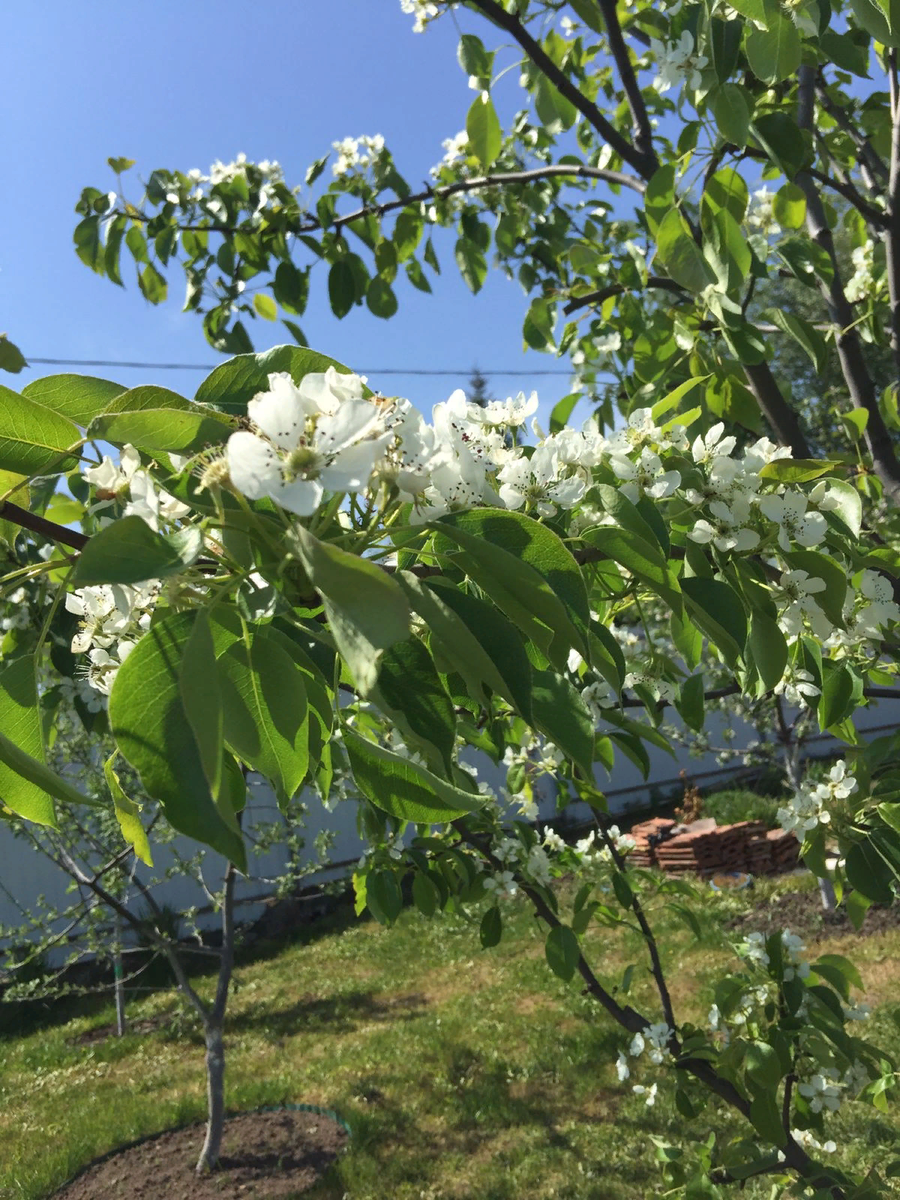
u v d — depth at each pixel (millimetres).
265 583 935
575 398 2320
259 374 1097
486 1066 6684
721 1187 2842
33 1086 7523
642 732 2139
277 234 4312
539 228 4793
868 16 2232
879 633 2029
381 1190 5379
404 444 984
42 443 983
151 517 918
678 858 10789
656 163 3400
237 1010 8719
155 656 811
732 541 1461
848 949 7664
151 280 4414
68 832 6469
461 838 3191
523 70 3770
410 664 940
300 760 912
